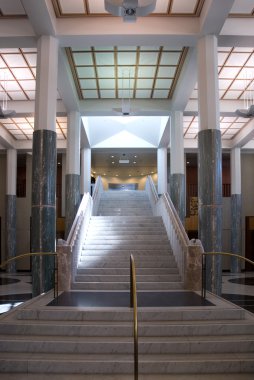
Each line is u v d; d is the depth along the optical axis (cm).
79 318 644
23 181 2705
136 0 779
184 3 989
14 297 1184
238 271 2236
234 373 536
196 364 536
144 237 1214
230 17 1042
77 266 1041
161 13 1027
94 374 532
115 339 588
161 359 545
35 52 1188
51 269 956
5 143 2150
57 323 622
